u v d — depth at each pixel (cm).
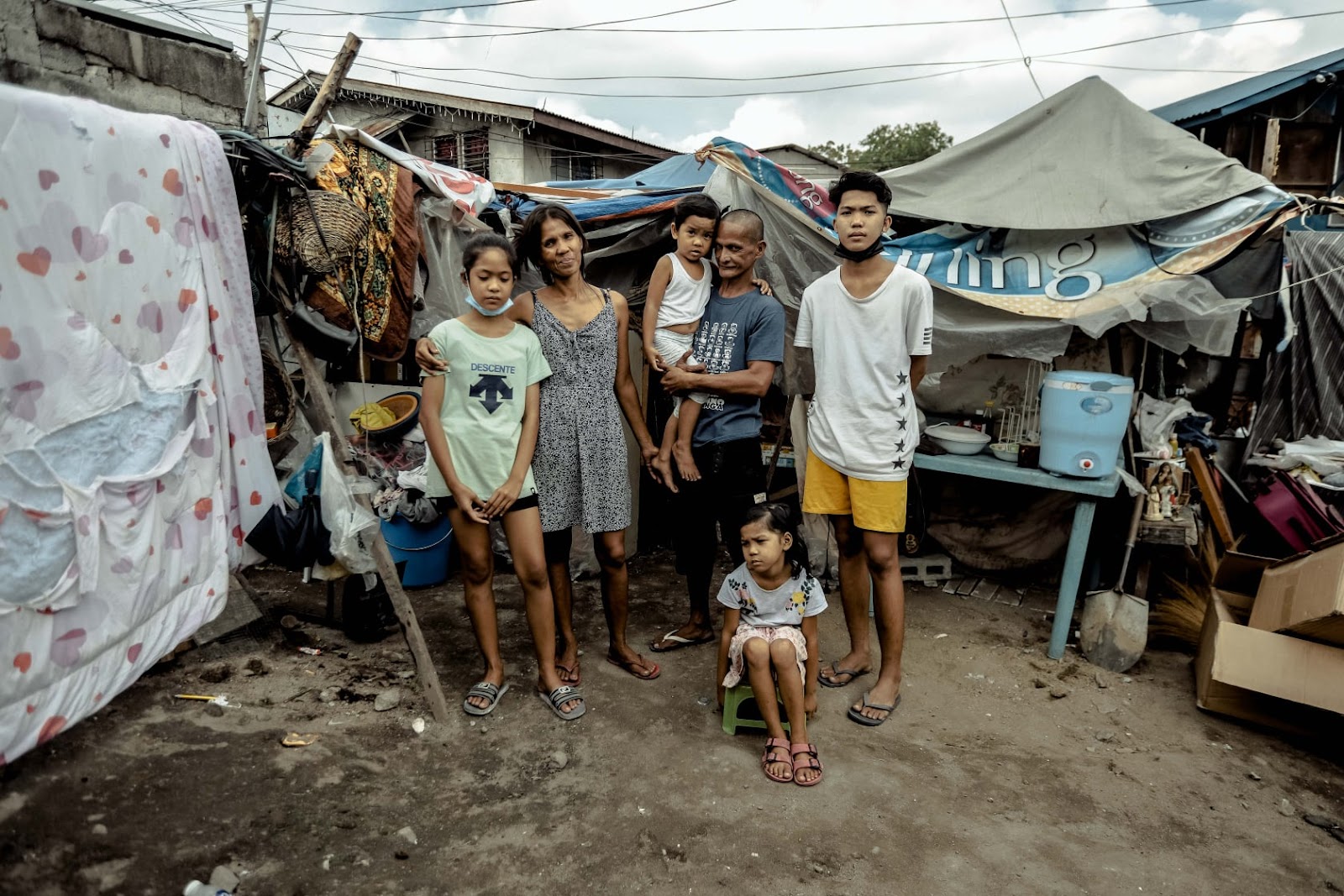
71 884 202
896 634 307
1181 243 366
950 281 388
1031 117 408
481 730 287
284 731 279
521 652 352
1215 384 549
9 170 177
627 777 262
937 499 475
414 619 289
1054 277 379
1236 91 777
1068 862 230
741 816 244
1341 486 440
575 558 447
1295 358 505
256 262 274
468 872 217
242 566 271
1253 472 503
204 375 239
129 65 336
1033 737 300
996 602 434
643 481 493
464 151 1338
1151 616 393
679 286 324
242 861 216
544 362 289
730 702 289
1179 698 333
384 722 289
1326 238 490
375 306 320
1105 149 390
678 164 855
